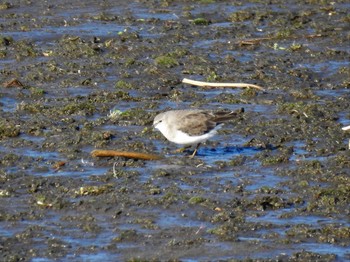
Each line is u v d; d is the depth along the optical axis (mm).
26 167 16578
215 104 20422
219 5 29062
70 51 24016
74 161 16875
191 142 16953
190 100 20766
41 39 25062
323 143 17969
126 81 21984
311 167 16625
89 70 22672
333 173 16359
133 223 14383
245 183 15969
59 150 17391
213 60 23734
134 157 16953
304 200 15312
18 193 15500
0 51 23812
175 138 16953
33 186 15688
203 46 24938
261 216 14703
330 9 28766
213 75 22359
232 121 19125
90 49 24125
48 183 15852
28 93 21000
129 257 13297
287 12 28359
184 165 16766
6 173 16203
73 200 15180
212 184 15883
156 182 15938
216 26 26812
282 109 19906
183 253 13422
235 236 13945
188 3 29156
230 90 21562
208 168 16625
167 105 20328
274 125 18953
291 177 16250
